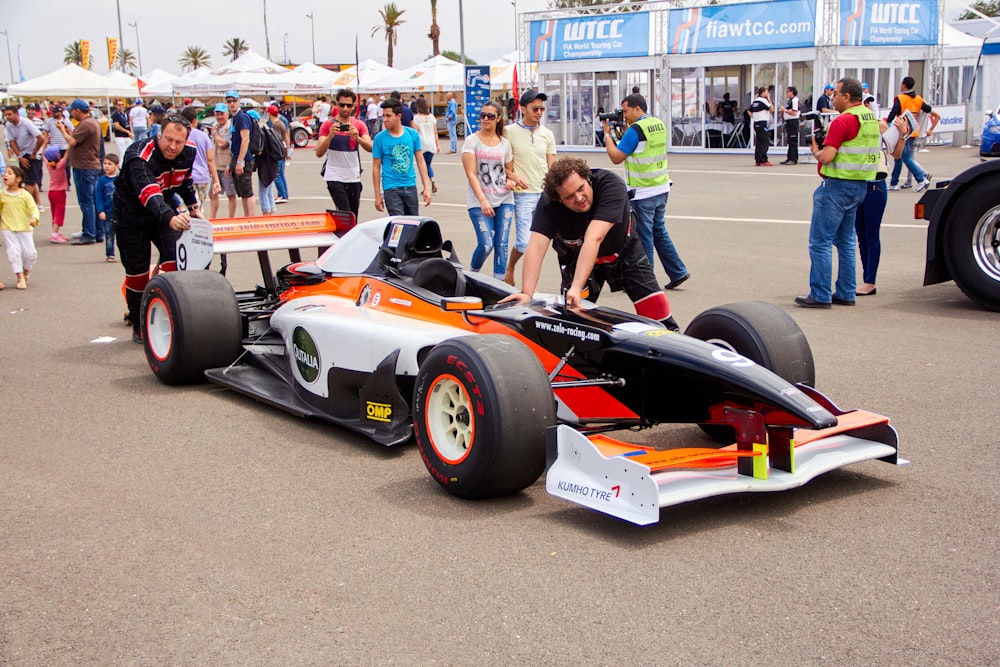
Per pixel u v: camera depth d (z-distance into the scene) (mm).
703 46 28625
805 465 4371
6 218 10711
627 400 4840
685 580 3691
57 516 4480
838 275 9008
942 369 6727
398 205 10609
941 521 4199
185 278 6574
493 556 3947
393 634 3355
